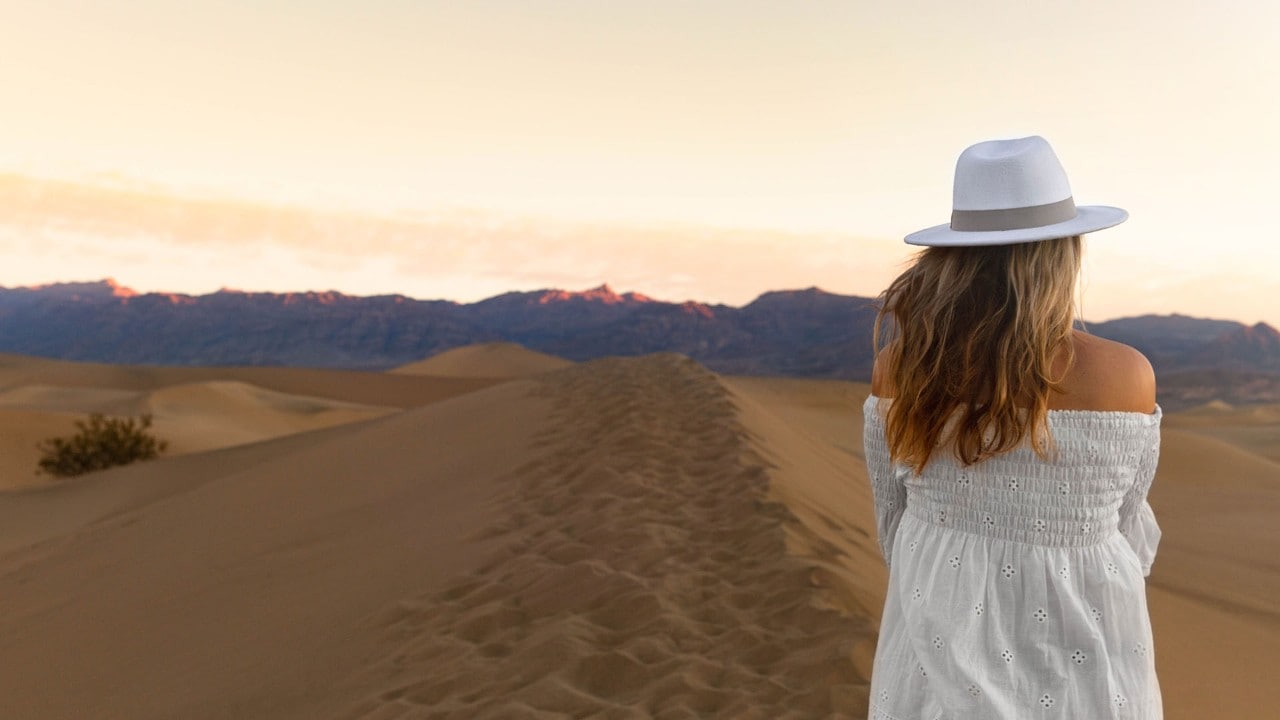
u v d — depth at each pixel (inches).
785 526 229.1
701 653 169.9
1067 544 57.6
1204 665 219.1
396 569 271.3
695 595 196.7
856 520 278.1
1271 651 237.6
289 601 276.7
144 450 1298.0
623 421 393.1
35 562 460.8
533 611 204.2
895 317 65.1
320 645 224.5
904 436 61.5
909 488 65.4
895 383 62.3
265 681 212.4
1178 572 402.9
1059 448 56.6
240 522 433.1
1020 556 58.2
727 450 323.9
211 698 214.1
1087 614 57.1
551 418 462.3
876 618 175.5
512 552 247.3
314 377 3430.1
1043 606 57.4
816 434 837.2
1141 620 58.6
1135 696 57.3
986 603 58.7
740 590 195.2
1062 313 57.3
